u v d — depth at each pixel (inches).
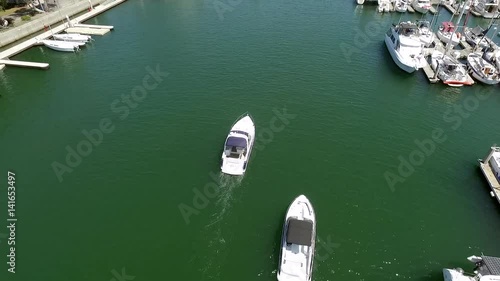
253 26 2468.0
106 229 1048.8
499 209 1125.1
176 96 1664.6
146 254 984.3
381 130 1473.9
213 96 1664.6
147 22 2586.1
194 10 2805.1
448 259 973.8
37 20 2404.0
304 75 1860.2
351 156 1327.5
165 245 1008.9
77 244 1005.8
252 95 1676.9
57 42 2151.8
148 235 1034.1
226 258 975.0
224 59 2004.2
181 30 2417.6
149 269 949.2
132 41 2271.2
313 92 1712.6
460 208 1130.7
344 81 1819.6
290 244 942.4
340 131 1455.5
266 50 2116.1
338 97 1683.1
